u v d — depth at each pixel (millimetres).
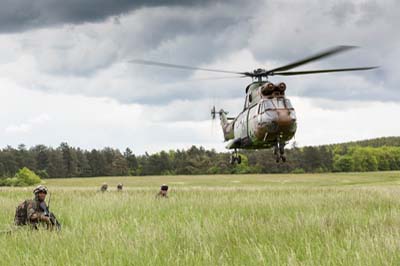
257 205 23141
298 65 28047
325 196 29344
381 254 10125
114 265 10234
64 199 28859
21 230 14680
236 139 33938
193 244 11875
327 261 10016
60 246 12102
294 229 14227
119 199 27266
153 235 13039
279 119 27844
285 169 199375
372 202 24719
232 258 10844
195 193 36375
